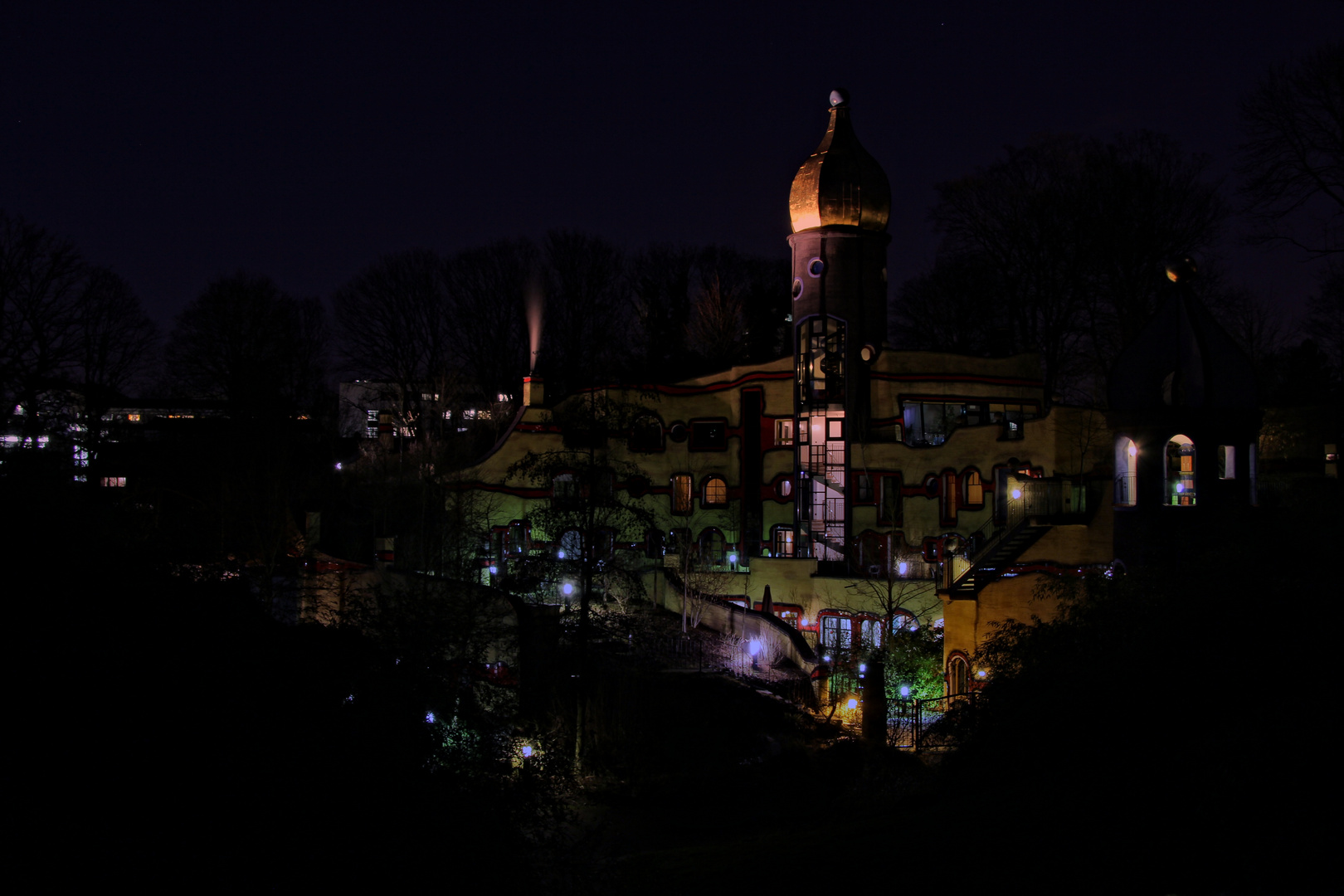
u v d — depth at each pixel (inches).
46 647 448.8
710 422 2116.1
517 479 2062.0
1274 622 606.5
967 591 1331.2
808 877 487.8
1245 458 1200.2
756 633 1663.4
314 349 3088.1
